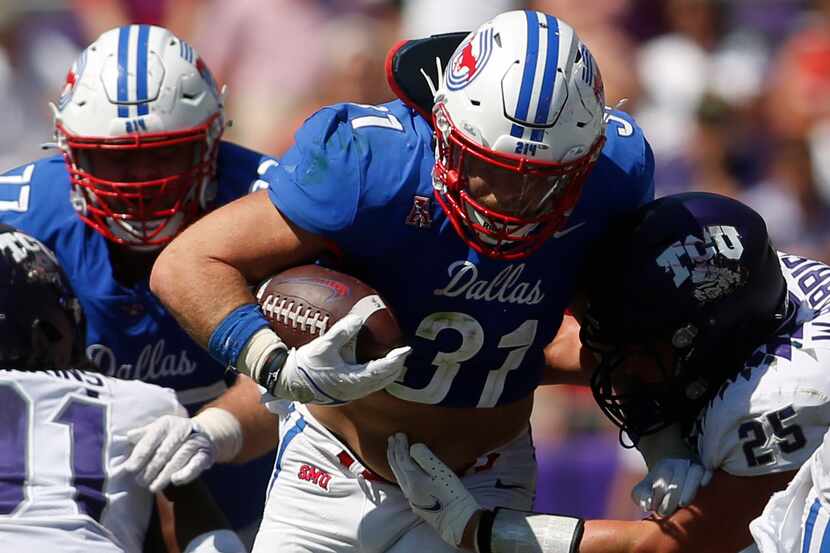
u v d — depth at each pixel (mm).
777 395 12461
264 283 12523
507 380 13328
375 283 12766
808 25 28750
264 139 28562
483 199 12023
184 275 12336
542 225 12367
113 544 12078
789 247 27344
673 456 13289
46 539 11680
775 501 11906
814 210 27578
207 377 15484
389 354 11883
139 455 12531
